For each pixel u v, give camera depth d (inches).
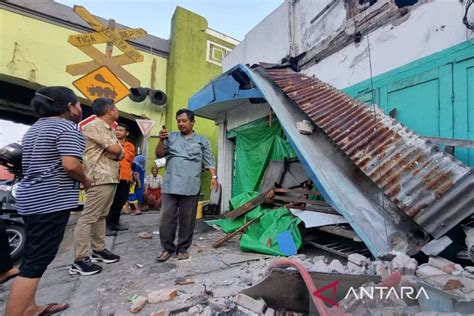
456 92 127.2
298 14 233.6
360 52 177.5
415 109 144.0
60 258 140.4
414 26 147.3
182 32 377.1
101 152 120.5
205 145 139.2
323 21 208.1
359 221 111.0
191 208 134.0
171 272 114.5
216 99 213.9
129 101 356.2
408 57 149.3
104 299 91.9
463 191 99.7
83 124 128.0
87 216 117.0
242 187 236.8
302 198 160.7
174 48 372.8
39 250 75.5
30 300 75.1
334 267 94.4
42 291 99.1
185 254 133.3
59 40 319.9
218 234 185.2
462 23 126.9
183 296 90.8
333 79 197.8
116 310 84.4
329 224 128.8
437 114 134.3
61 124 81.0
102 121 122.8
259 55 276.1
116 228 193.8
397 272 75.3
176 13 375.9
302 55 227.8
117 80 338.0
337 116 155.7
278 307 78.1
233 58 321.1
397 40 155.6
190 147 132.3
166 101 370.0
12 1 293.9
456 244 100.0
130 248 152.6
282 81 193.2
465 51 124.4
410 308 64.1
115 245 159.2
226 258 131.2
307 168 135.5
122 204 193.8
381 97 162.2
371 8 171.0
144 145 363.9
